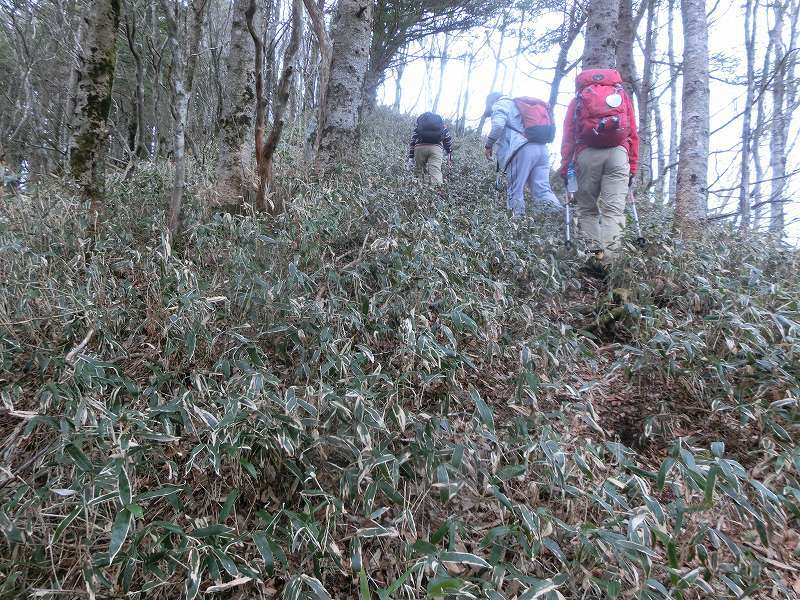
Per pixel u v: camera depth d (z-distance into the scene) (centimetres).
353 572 169
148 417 188
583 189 432
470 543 189
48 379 246
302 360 242
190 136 652
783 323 272
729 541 170
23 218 346
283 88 371
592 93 407
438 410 236
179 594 171
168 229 341
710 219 539
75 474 177
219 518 175
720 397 251
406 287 284
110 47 392
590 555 168
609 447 192
